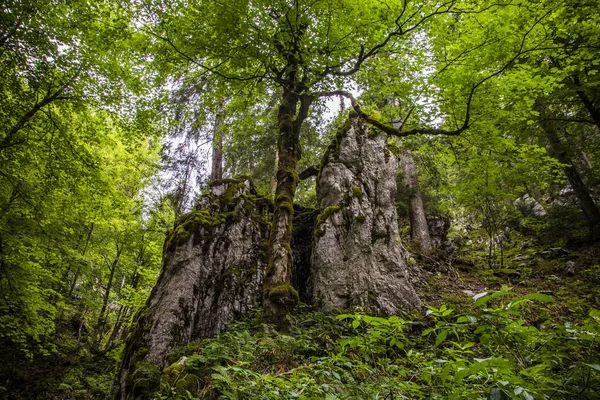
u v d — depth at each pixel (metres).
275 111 13.12
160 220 15.74
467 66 6.16
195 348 6.00
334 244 8.01
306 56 6.98
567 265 9.83
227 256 8.03
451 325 1.86
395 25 5.88
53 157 8.86
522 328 1.81
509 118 7.11
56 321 13.77
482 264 11.80
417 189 13.22
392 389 2.78
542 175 11.05
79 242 12.18
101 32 7.37
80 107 8.74
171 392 4.01
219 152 14.91
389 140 11.30
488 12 5.50
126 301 12.66
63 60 7.72
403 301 7.22
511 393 1.49
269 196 9.91
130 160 14.32
